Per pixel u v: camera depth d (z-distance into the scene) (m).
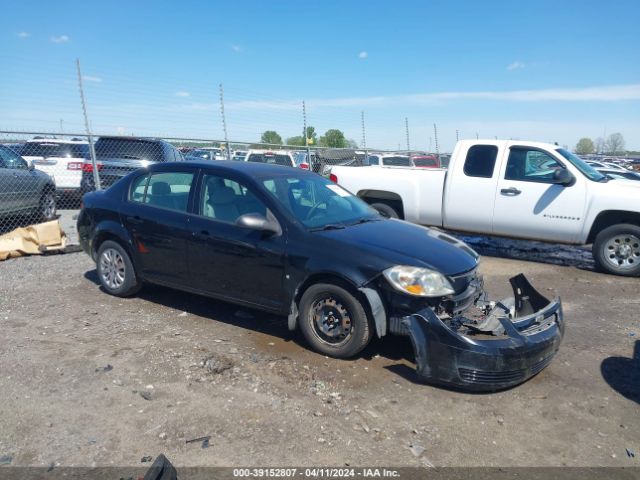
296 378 4.03
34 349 4.46
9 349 4.45
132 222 5.57
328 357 4.41
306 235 4.50
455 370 3.74
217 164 5.32
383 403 3.71
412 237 4.70
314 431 3.35
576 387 4.07
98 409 3.53
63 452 3.06
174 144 14.01
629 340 5.09
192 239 5.07
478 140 8.56
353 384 3.97
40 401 3.61
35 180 10.21
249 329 5.05
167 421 3.41
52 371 4.05
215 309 5.61
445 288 4.05
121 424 3.36
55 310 5.50
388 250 4.29
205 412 3.52
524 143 8.23
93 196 6.07
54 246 8.38
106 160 11.71
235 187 5.00
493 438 3.35
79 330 4.93
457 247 4.74
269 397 3.74
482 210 8.41
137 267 5.64
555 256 9.04
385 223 5.14
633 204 7.43
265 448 3.15
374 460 3.08
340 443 3.23
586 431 3.47
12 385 3.82
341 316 4.31
